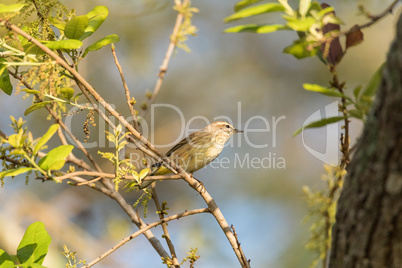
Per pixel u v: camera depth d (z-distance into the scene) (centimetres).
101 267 1417
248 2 452
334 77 497
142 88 1677
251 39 1800
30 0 618
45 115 1508
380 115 362
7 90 656
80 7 1512
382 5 1543
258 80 1761
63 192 1533
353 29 424
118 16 1672
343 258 398
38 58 608
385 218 367
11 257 525
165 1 1708
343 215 400
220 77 1770
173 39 552
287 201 1510
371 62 1628
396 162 355
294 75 1753
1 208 1405
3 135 607
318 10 470
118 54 1670
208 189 1555
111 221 1530
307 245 565
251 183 1561
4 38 600
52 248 1377
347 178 402
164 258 647
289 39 1786
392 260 371
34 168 502
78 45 553
